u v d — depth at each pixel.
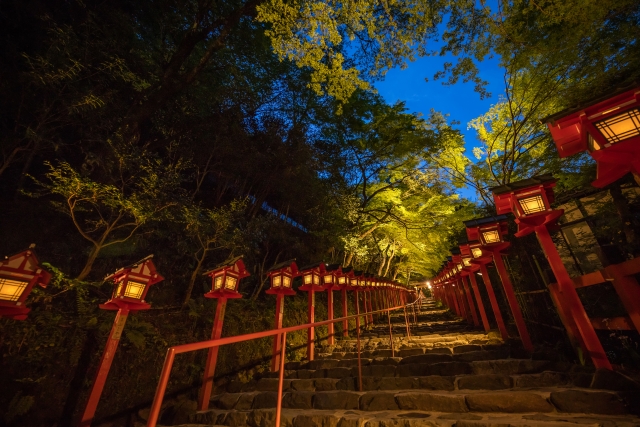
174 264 6.64
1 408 2.94
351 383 4.46
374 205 15.32
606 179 2.47
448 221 14.10
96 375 3.14
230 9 9.60
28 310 2.63
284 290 6.12
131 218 6.09
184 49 7.94
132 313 4.41
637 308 2.67
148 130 8.87
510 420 2.78
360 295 13.85
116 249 5.59
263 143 10.09
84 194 4.38
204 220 6.16
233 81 10.09
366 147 14.72
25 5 5.55
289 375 5.43
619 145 2.12
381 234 16.52
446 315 15.20
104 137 6.20
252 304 6.60
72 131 6.32
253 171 9.52
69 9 6.47
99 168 5.94
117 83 7.31
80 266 5.34
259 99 10.74
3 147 4.99
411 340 7.64
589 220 7.16
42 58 4.87
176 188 6.44
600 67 5.69
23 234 5.09
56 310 3.84
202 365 5.04
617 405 2.73
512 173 8.38
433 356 5.13
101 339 3.92
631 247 5.04
